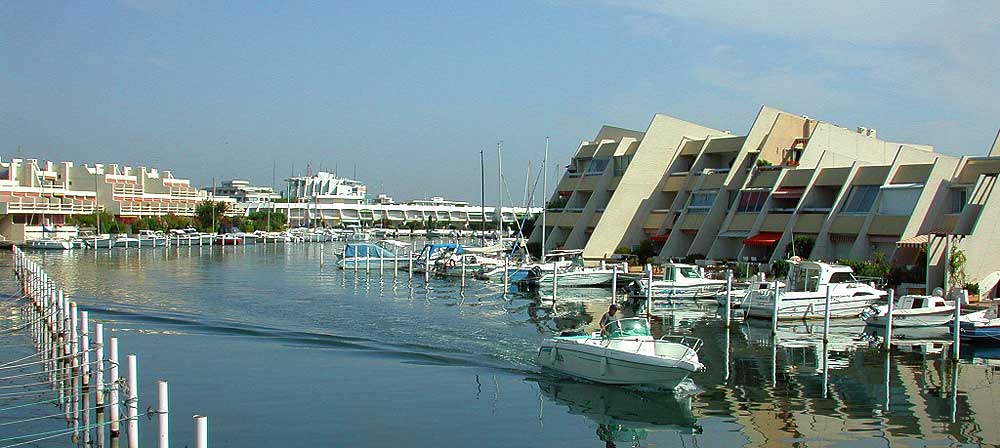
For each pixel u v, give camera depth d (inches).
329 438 818.8
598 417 907.4
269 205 7623.0
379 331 1433.3
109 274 2625.5
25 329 1472.7
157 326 1471.5
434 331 1439.5
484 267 2603.3
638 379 1014.4
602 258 2962.6
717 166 2999.5
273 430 842.8
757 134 2812.5
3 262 3127.5
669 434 846.5
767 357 1246.9
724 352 1288.1
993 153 2191.2
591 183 3309.5
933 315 1480.1
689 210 2851.9
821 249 2345.0
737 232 2600.9
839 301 1676.9
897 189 2246.6
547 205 3513.8
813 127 2854.3
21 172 4923.7
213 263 3324.3
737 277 2277.3
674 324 1612.9
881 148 2832.2
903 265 2049.7
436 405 948.0
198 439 573.3
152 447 776.3
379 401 960.3
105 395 956.6
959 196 2180.1
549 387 1040.2
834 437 832.3
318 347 1280.8
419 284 2421.3
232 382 1046.4
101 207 4940.9
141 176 5856.3
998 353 1291.8
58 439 805.2
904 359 1237.7
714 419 901.8
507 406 947.3
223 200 6378.0
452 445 805.2
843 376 1109.1
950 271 1809.8
